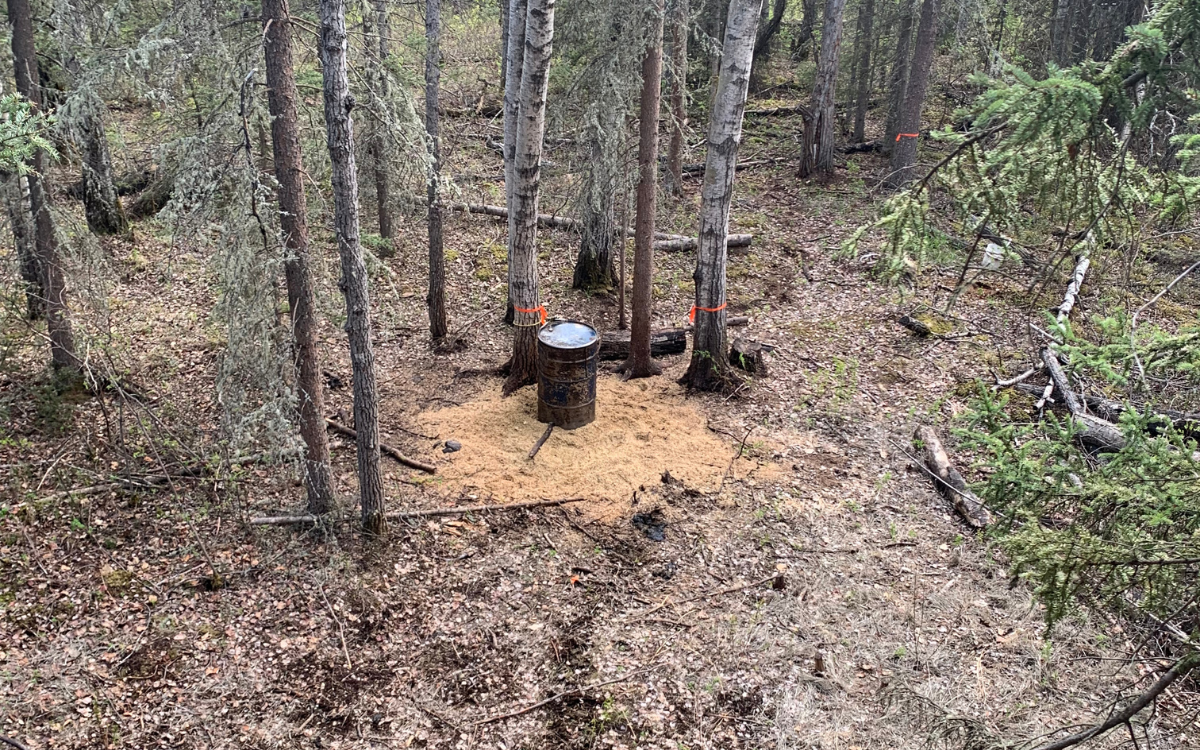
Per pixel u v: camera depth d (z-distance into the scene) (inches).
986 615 289.9
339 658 275.9
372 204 605.0
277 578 307.7
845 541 330.6
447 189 355.3
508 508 347.6
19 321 389.7
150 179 605.9
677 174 712.4
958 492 342.3
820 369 473.7
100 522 333.7
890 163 778.2
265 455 295.6
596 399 433.4
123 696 259.1
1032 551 141.3
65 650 273.7
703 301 431.5
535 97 382.0
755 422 419.2
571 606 298.4
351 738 248.8
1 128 251.1
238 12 298.2
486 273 598.2
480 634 285.9
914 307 534.6
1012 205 132.5
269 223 257.1
